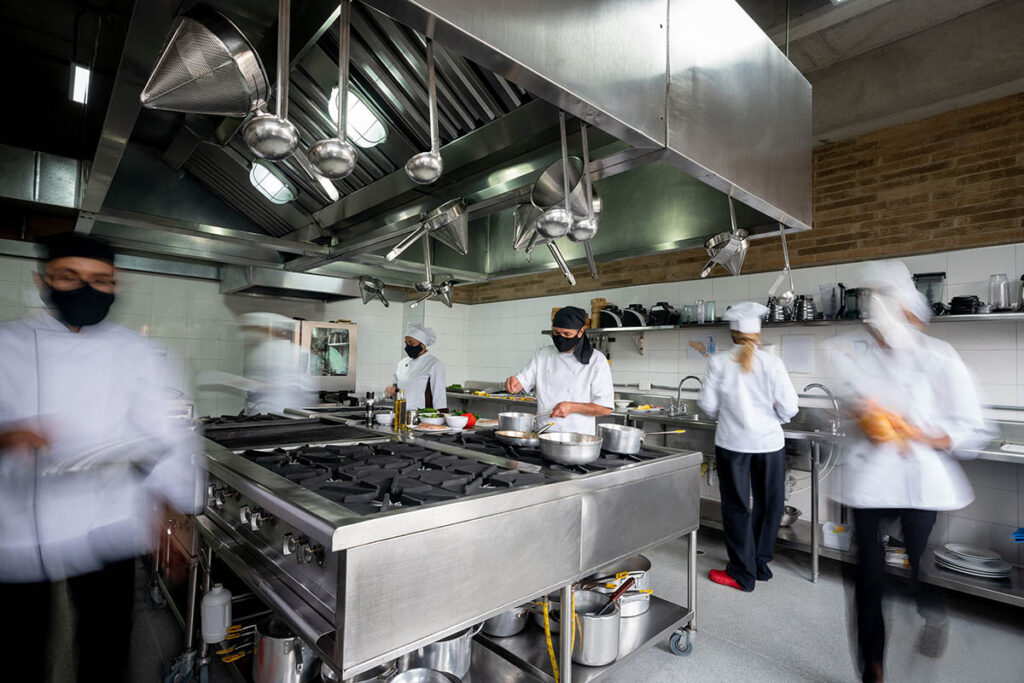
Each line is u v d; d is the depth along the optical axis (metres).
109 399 1.79
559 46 1.18
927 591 2.07
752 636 2.40
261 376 4.74
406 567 1.16
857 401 2.08
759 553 3.01
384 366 6.04
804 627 2.49
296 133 0.98
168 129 2.09
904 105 3.11
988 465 3.02
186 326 4.45
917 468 1.94
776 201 1.98
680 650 2.21
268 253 3.08
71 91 2.67
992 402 3.01
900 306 2.00
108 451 1.79
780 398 2.85
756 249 4.04
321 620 1.23
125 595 1.83
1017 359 2.94
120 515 1.82
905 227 3.31
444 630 1.23
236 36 0.99
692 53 1.59
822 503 3.58
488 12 1.04
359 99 1.71
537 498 1.46
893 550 2.89
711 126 1.66
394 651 1.14
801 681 2.05
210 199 2.55
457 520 1.26
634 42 1.39
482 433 2.56
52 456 1.68
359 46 1.60
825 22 2.66
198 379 4.48
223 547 1.73
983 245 3.03
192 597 2.00
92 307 1.74
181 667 1.90
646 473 1.86
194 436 2.14
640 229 2.65
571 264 2.94
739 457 2.94
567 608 1.58
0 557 1.60
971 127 3.07
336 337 5.01
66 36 2.25
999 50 2.75
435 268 3.12
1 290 3.53
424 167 1.24
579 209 1.58
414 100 1.74
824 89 3.39
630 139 1.43
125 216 2.20
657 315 4.46
